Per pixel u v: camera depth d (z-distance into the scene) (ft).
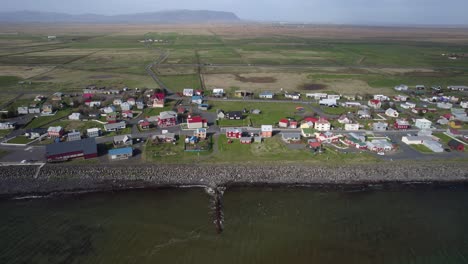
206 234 150.61
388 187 192.54
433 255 141.08
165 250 140.36
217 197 180.86
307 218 163.63
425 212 170.91
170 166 206.90
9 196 178.60
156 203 174.91
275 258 136.46
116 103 347.97
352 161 217.15
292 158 220.64
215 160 216.33
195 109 334.85
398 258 138.62
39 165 203.31
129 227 155.22
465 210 173.37
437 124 296.30
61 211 167.43
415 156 225.56
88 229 153.79
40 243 144.25
